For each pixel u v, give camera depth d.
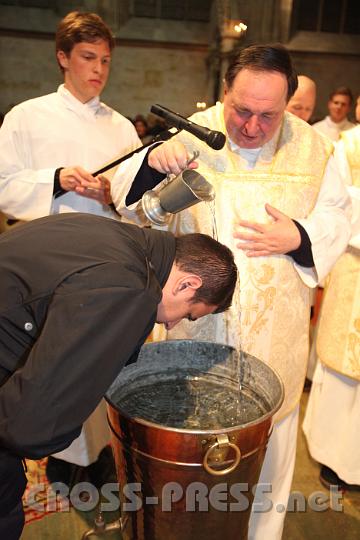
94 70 2.27
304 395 3.30
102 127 2.42
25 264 1.12
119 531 2.09
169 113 1.54
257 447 1.31
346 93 5.70
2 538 1.32
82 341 0.97
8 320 1.13
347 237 1.77
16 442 0.98
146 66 13.38
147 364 1.60
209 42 13.26
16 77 13.01
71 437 1.05
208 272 1.21
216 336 1.78
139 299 1.01
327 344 2.44
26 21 12.70
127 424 1.28
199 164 1.72
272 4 12.50
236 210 1.71
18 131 2.29
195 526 1.38
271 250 1.66
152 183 1.69
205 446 1.22
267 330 1.79
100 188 2.13
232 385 1.61
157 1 13.11
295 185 1.73
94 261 1.05
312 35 13.03
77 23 2.23
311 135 1.79
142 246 1.19
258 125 1.54
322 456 2.47
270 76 1.47
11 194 2.22
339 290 2.38
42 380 0.96
